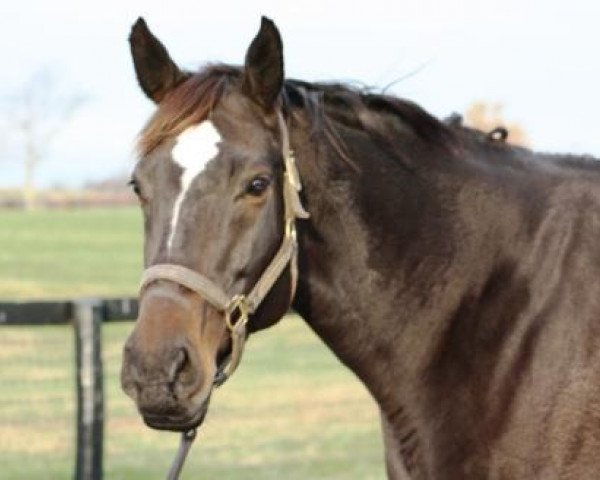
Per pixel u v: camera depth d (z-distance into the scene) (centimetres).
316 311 525
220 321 474
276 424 1398
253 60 491
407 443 529
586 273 513
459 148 541
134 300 999
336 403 1533
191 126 477
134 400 454
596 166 546
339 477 1131
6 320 977
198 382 459
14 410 1227
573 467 498
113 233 5528
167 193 469
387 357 527
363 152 527
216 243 468
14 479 1083
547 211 528
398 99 537
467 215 528
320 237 518
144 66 512
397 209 525
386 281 523
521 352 510
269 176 479
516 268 521
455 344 520
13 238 5191
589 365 501
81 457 967
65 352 1557
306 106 518
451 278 523
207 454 1236
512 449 504
